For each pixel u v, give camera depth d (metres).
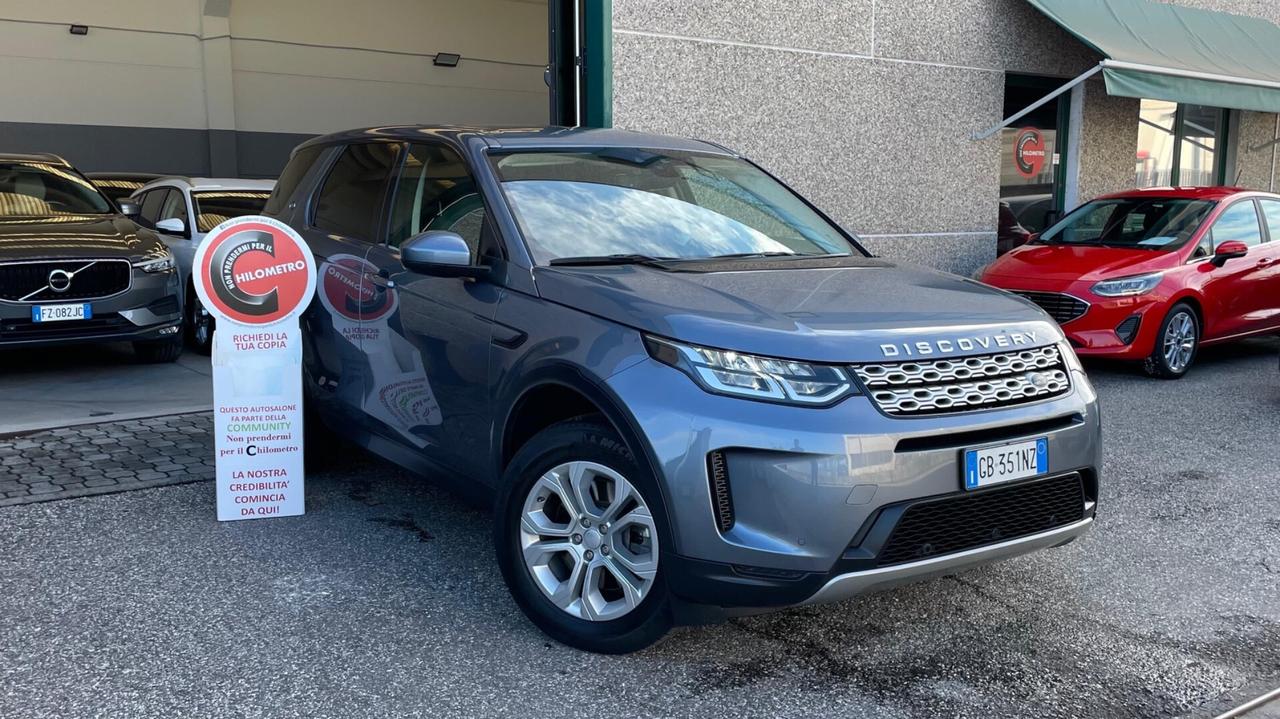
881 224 11.17
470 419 3.98
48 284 7.70
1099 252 8.99
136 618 3.77
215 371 4.76
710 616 3.26
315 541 4.59
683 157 4.85
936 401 3.25
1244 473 5.93
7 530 4.65
